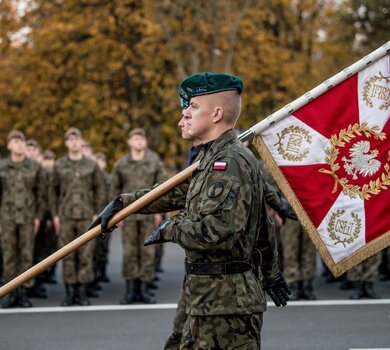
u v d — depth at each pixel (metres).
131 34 28.91
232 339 5.12
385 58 5.79
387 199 5.75
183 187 5.70
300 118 5.75
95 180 12.20
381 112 5.78
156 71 29.06
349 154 5.77
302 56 31.69
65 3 28.38
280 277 5.61
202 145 5.38
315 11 31.77
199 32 28.28
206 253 5.12
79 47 28.62
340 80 5.74
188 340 5.23
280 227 12.54
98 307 11.66
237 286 5.11
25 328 10.17
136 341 9.36
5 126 30.36
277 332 9.77
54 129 29.69
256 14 29.70
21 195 11.86
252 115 30.72
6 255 11.84
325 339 9.39
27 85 29.28
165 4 27.61
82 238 5.64
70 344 9.23
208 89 5.29
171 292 13.04
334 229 5.75
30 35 29.14
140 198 5.61
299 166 5.75
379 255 12.16
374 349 8.90
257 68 30.27
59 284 14.24
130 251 11.96
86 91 28.17
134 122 29.30
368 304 11.65
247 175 5.11
